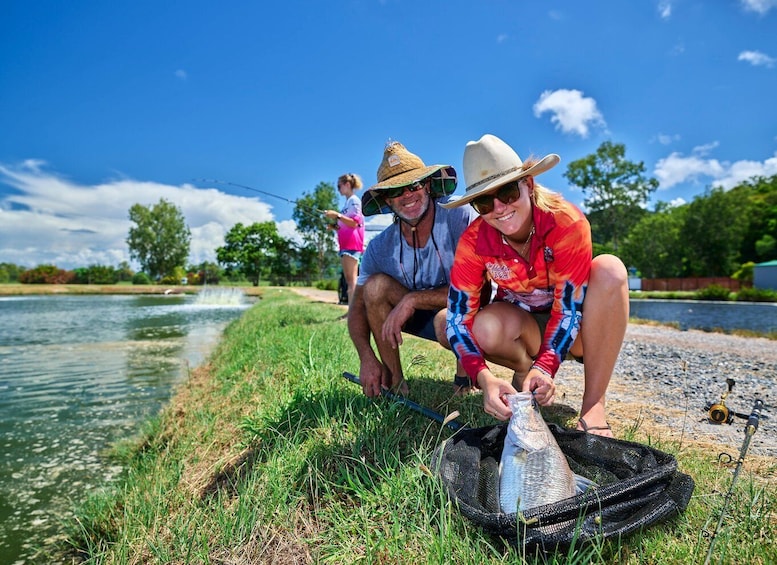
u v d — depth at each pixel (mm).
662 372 5406
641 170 81750
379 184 3174
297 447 2930
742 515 2010
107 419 5254
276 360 5664
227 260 81562
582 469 2299
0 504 3359
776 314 22203
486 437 2424
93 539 2861
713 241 69438
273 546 2197
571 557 1640
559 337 2543
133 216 103562
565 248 2500
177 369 8078
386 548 1986
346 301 14758
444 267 3441
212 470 3191
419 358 3459
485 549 1863
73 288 55594
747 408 3822
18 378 7492
